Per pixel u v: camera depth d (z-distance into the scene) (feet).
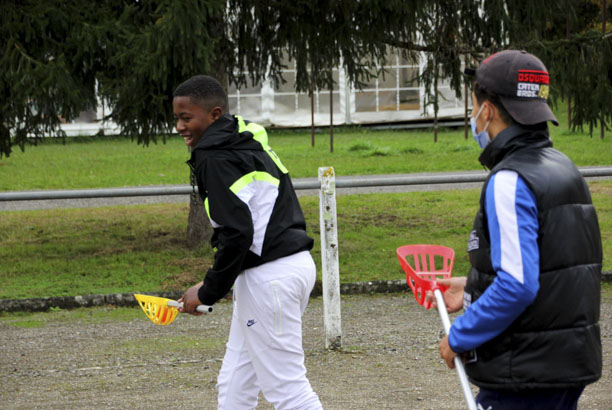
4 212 41.96
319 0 28.99
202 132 11.78
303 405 11.76
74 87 25.98
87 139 85.56
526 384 8.14
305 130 89.76
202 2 24.57
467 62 32.12
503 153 8.58
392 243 32.37
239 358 12.50
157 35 24.48
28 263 29.37
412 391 16.17
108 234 35.17
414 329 20.98
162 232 35.27
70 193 23.32
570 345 8.10
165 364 18.38
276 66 33.96
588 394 15.81
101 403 15.80
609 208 38.63
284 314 11.64
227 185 11.07
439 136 82.58
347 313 22.85
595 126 30.94
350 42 29.94
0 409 15.51
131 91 25.81
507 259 7.95
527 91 8.48
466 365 8.70
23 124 28.30
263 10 30.27
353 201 43.14
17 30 25.77
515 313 7.95
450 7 31.01
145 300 12.12
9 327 21.91
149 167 61.52
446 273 10.76
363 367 17.85
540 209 8.08
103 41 25.86
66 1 26.07
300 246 11.83
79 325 22.04
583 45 30.01
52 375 17.67
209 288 11.35
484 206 8.37
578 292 8.14
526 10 30.27
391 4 27.25
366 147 69.46
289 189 12.19
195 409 15.37
